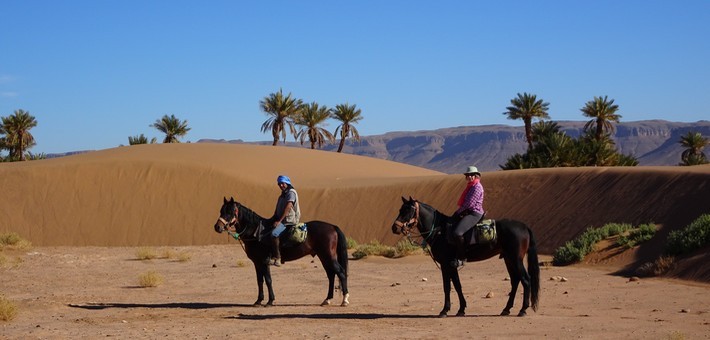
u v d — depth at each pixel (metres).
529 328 13.41
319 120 100.88
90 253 35.16
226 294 20.38
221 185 66.19
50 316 15.85
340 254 17.20
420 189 57.09
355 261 31.31
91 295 20.06
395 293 20.20
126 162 69.12
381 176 80.81
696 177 36.31
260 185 67.00
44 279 24.08
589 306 16.91
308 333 13.17
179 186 65.69
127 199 64.19
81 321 15.03
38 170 67.06
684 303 17.09
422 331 13.29
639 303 17.27
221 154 78.44
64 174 66.56
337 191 61.84
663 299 17.84
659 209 35.47
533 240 15.11
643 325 13.69
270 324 14.35
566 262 27.58
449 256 14.97
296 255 16.95
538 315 15.35
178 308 17.16
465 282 22.81
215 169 68.56
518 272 14.92
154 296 19.95
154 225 61.50
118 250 37.62
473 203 14.90
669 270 22.39
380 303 17.95
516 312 15.93
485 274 25.36
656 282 21.19
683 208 33.91
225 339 12.57
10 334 13.16
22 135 108.44
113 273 26.47
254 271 26.92
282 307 17.16
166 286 22.44
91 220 62.00
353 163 89.00
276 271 26.88
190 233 60.59
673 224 32.59
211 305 17.77
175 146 83.94
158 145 85.75
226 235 59.59
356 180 69.75
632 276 23.05
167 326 14.19
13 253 32.56
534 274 15.00
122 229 61.12
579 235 37.91
